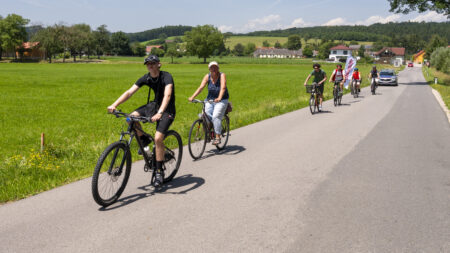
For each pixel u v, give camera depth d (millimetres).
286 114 13445
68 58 142500
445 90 25047
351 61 21688
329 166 6117
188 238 3451
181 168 6023
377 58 147625
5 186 5094
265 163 6328
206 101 6699
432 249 3264
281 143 8094
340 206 4289
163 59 164000
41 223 3799
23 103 19969
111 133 10688
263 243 3355
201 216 3980
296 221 3848
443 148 7559
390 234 3555
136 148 7602
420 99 19281
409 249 3262
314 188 4949
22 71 59062
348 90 24391
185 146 7832
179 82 38531
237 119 11734
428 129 9922
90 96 24344
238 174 5645
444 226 3742
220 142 6973
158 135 4715
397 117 12328
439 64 59281
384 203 4391
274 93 25891
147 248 3256
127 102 21234
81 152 7426
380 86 31734
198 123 6586
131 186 5062
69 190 4914
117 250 3221
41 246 3293
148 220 3875
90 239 3430
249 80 42969
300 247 3285
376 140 8391
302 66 103188
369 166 6121
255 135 9133
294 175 5586
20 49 121250
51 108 18000
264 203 4375
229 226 3721
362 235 3531
